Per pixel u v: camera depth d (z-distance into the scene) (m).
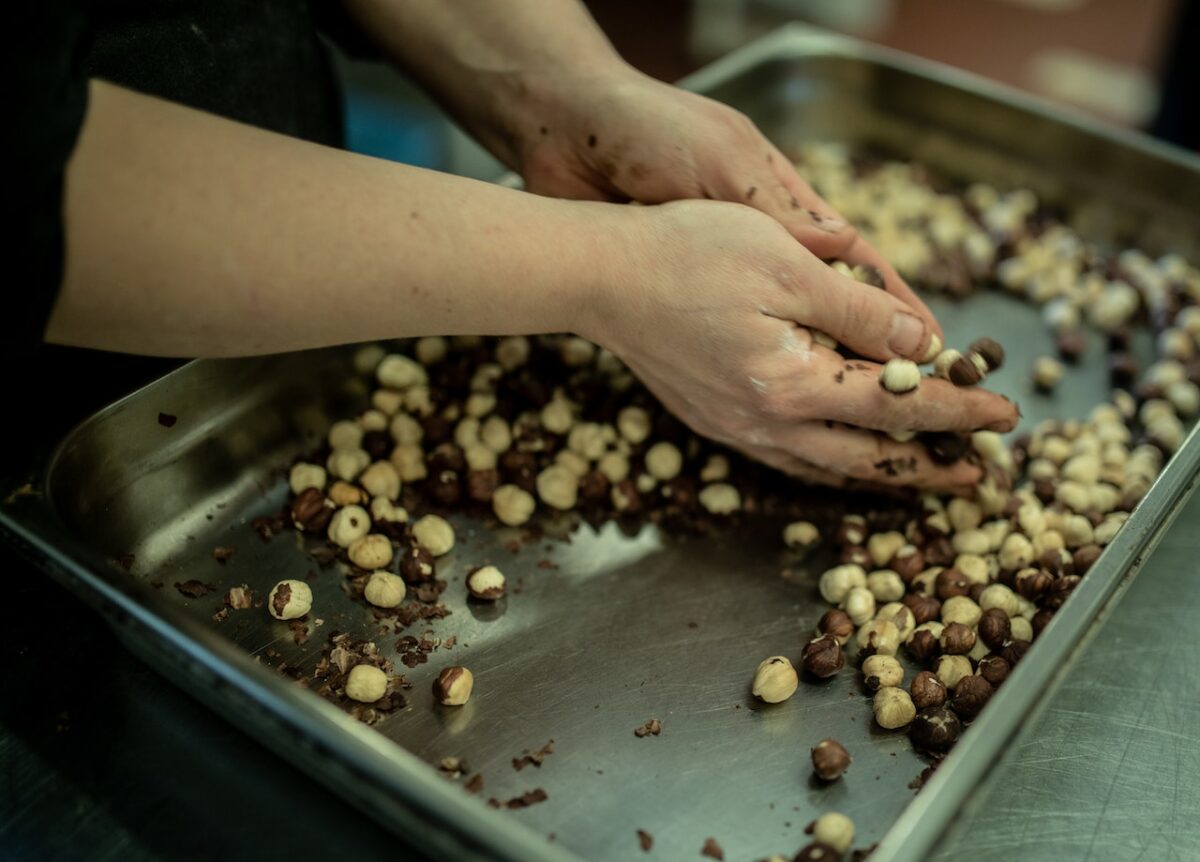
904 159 0.80
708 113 0.56
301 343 0.45
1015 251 0.73
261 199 0.42
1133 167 0.72
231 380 0.55
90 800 0.45
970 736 0.41
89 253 0.40
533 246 0.48
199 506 0.56
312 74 0.60
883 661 0.51
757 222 0.51
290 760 0.44
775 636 0.53
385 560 0.54
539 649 0.52
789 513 0.58
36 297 0.39
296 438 0.59
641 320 0.51
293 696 0.40
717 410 0.53
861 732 0.49
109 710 0.48
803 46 0.78
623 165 0.57
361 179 0.44
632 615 0.53
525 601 0.54
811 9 1.46
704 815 0.46
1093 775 0.48
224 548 0.55
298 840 0.44
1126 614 0.54
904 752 0.48
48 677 0.49
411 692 0.50
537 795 0.46
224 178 0.41
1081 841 0.46
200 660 0.41
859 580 0.54
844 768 0.47
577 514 0.58
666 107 0.56
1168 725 0.50
